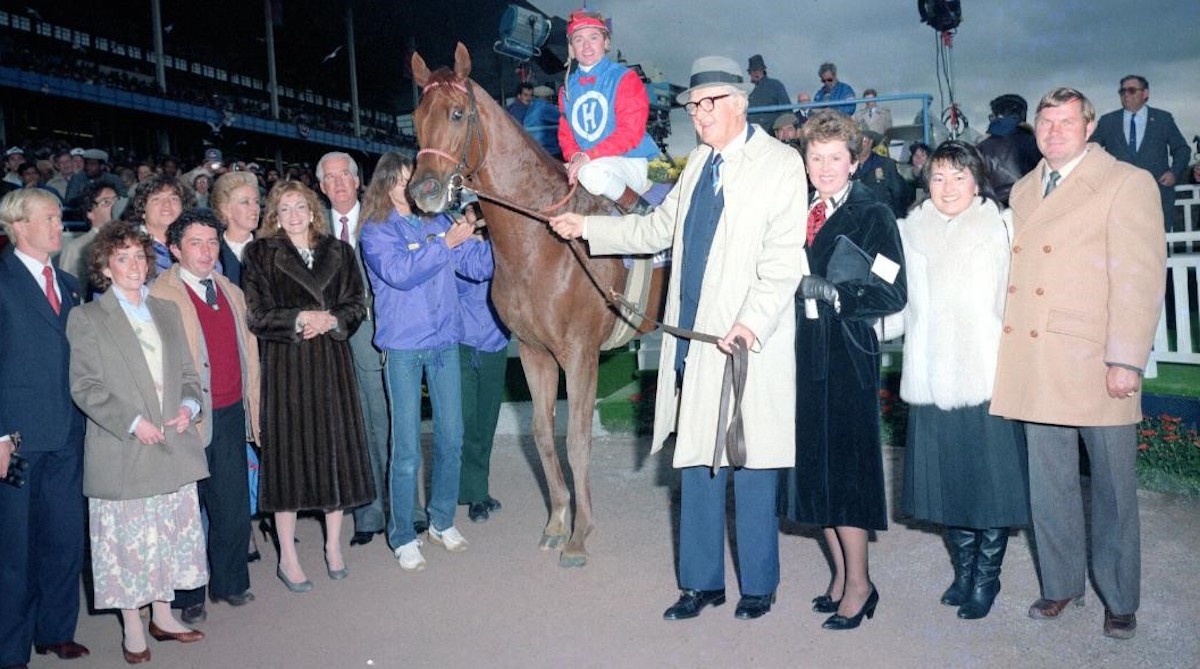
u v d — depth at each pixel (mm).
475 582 4098
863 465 3262
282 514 4047
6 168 11258
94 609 4043
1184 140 7438
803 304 3350
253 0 26344
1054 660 3125
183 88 24672
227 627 3717
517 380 7617
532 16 6262
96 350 3348
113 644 3648
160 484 3402
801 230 3281
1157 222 3086
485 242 4625
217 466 3803
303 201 4105
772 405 3307
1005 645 3250
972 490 3336
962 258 3354
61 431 3348
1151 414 5375
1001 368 3283
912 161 8391
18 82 18188
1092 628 3363
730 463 3246
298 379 4000
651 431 6789
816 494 3312
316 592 4059
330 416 4027
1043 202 3254
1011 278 3305
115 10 24594
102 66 23953
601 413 6957
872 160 7793
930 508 3439
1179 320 5906
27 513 3297
